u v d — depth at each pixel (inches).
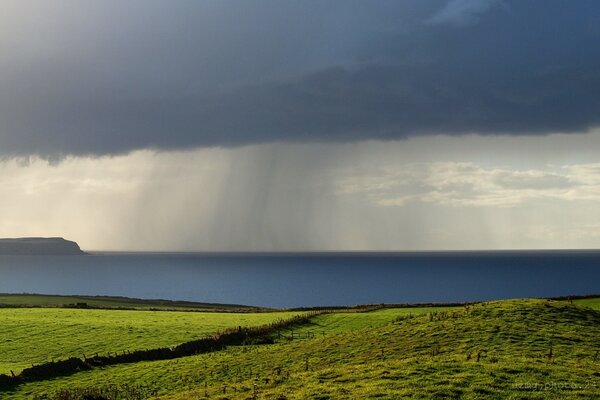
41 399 1674.5
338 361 1732.3
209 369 1875.0
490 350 1579.7
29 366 2155.5
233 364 1914.4
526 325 1847.9
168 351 2301.9
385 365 1402.6
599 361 1429.6
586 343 1648.6
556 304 2161.7
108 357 2178.9
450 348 1658.5
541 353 1518.2
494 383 1158.3
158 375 1868.8
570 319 1947.6
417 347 1727.4
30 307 4003.4
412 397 1088.8
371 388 1165.1
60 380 1909.4
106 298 6791.3
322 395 1151.6
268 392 1243.2
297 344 2198.6
